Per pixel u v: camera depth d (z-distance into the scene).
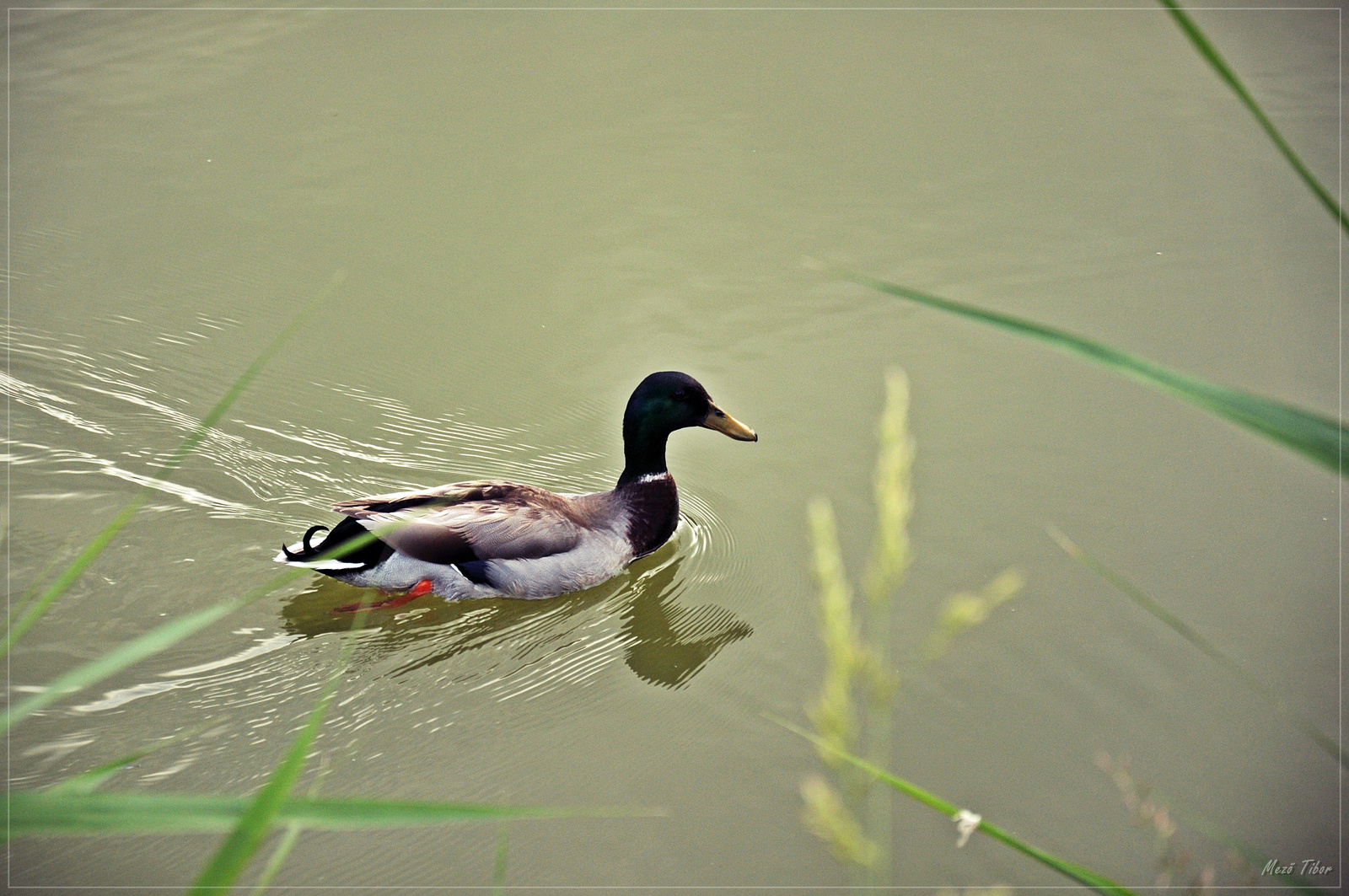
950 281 13.10
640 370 12.16
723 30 17.73
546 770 7.97
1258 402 2.60
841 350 12.34
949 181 14.76
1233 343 12.02
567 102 16.20
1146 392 11.70
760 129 15.69
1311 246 13.55
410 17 18.02
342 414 11.63
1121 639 8.88
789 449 11.16
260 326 12.66
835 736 2.61
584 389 11.99
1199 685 8.47
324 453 11.14
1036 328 2.89
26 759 7.75
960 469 10.71
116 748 7.89
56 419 11.23
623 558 10.31
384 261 13.58
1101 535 9.89
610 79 16.64
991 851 7.29
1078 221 14.02
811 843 7.37
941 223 14.05
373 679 8.82
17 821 2.68
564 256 13.67
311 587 9.85
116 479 10.57
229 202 14.41
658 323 12.73
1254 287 12.91
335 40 17.50
